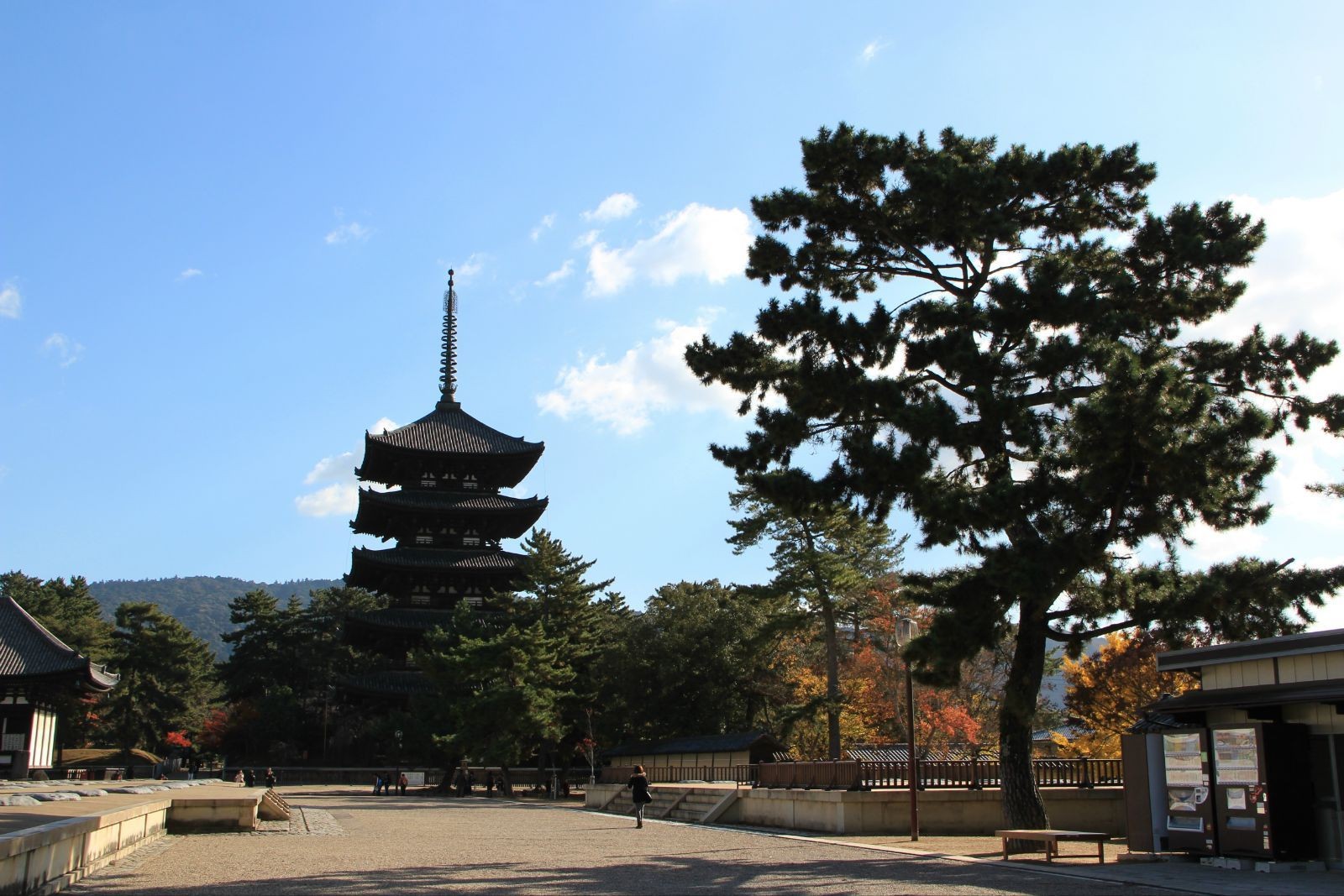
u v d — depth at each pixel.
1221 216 30.69
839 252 32.66
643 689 79.31
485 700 70.56
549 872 21.73
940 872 21.94
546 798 71.25
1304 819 22.03
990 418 27.42
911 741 30.28
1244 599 27.61
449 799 66.94
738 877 21.02
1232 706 22.70
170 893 17.47
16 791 33.50
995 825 34.12
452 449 97.75
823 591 62.38
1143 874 21.34
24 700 56.47
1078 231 31.66
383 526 101.12
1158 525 26.97
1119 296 29.34
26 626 58.22
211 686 127.19
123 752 101.31
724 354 31.69
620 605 95.12
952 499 26.73
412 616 91.50
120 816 22.86
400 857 25.34
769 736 61.97
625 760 73.94
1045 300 27.89
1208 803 23.34
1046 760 35.47
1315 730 22.50
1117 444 25.14
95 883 18.73
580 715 82.44
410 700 83.38
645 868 22.70
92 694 60.31
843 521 60.56
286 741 107.19
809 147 31.64
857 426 29.66
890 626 65.25
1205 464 25.00
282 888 18.36
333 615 126.88
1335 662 21.75
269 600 126.44
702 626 79.44
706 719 78.81
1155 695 43.75
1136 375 24.91
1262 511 27.94
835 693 62.16
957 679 26.72
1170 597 27.81
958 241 30.59
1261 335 29.69
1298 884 19.45
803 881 20.30
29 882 15.65
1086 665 48.62
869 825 33.38
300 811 47.03
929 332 29.05
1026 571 25.38
